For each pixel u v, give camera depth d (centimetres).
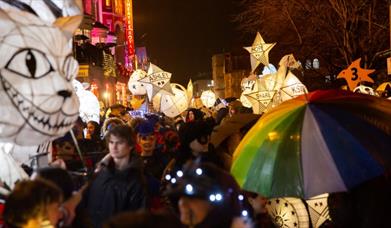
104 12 5188
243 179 552
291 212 642
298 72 2848
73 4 520
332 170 516
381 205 537
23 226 372
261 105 1422
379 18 3025
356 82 1670
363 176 515
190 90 1977
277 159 535
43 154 541
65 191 455
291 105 568
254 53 1686
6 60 432
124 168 574
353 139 528
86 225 511
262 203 566
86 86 1309
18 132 442
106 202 567
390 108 570
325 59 3334
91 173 614
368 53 3008
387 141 535
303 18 3262
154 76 1552
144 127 734
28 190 373
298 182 521
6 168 492
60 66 458
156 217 279
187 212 400
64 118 463
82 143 863
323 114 544
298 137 537
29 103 438
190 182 402
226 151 723
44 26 455
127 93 4350
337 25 3164
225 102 2056
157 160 741
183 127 632
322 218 640
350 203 554
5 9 465
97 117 1180
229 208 408
